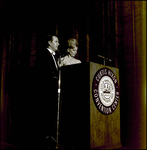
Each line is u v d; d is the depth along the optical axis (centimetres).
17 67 425
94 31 442
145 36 281
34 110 319
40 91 315
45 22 476
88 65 263
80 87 268
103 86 280
